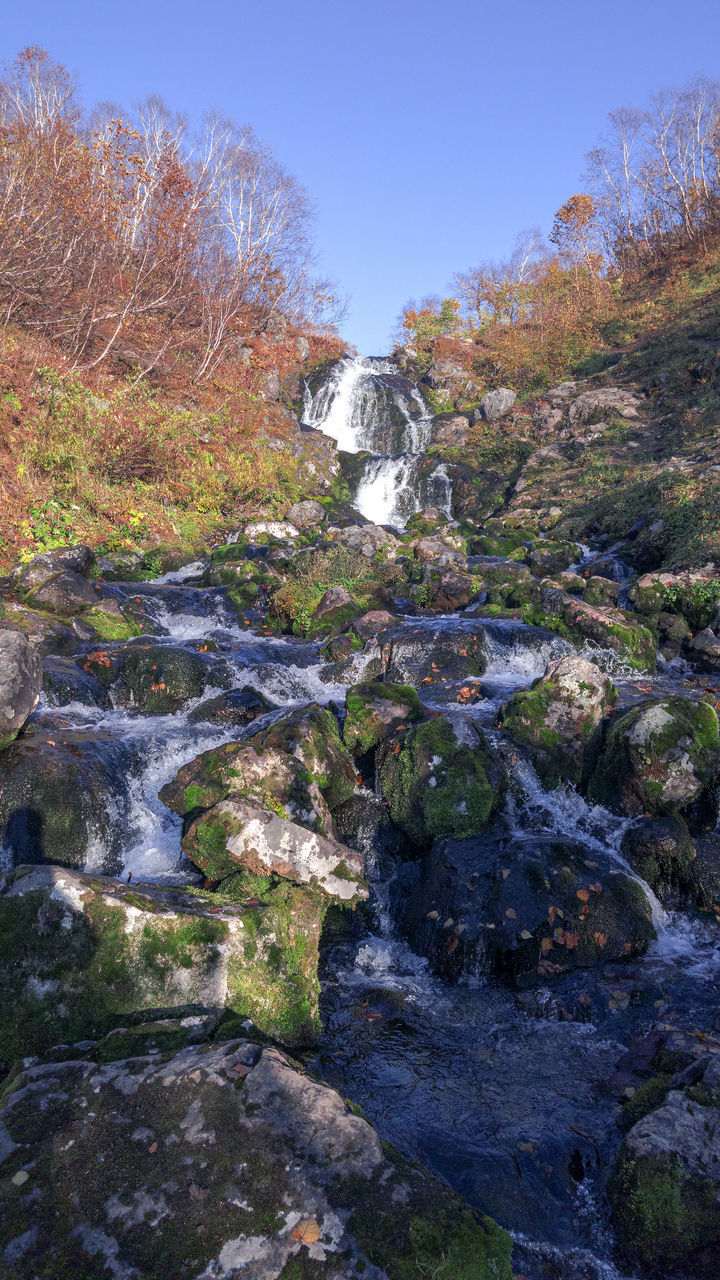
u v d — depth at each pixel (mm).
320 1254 2607
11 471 16188
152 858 6039
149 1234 2645
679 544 14445
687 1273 2863
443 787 6051
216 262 30688
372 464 29359
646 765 6094
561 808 6461
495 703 8242
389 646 9641
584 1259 2969
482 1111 3764
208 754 5902
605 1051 4277
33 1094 3199
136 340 26391
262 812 5062
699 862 5773
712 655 10570
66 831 5641
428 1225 2756
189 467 21172
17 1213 2697
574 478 23641
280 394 33531
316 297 39531
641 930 5234
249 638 11562
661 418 26156
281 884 4879
